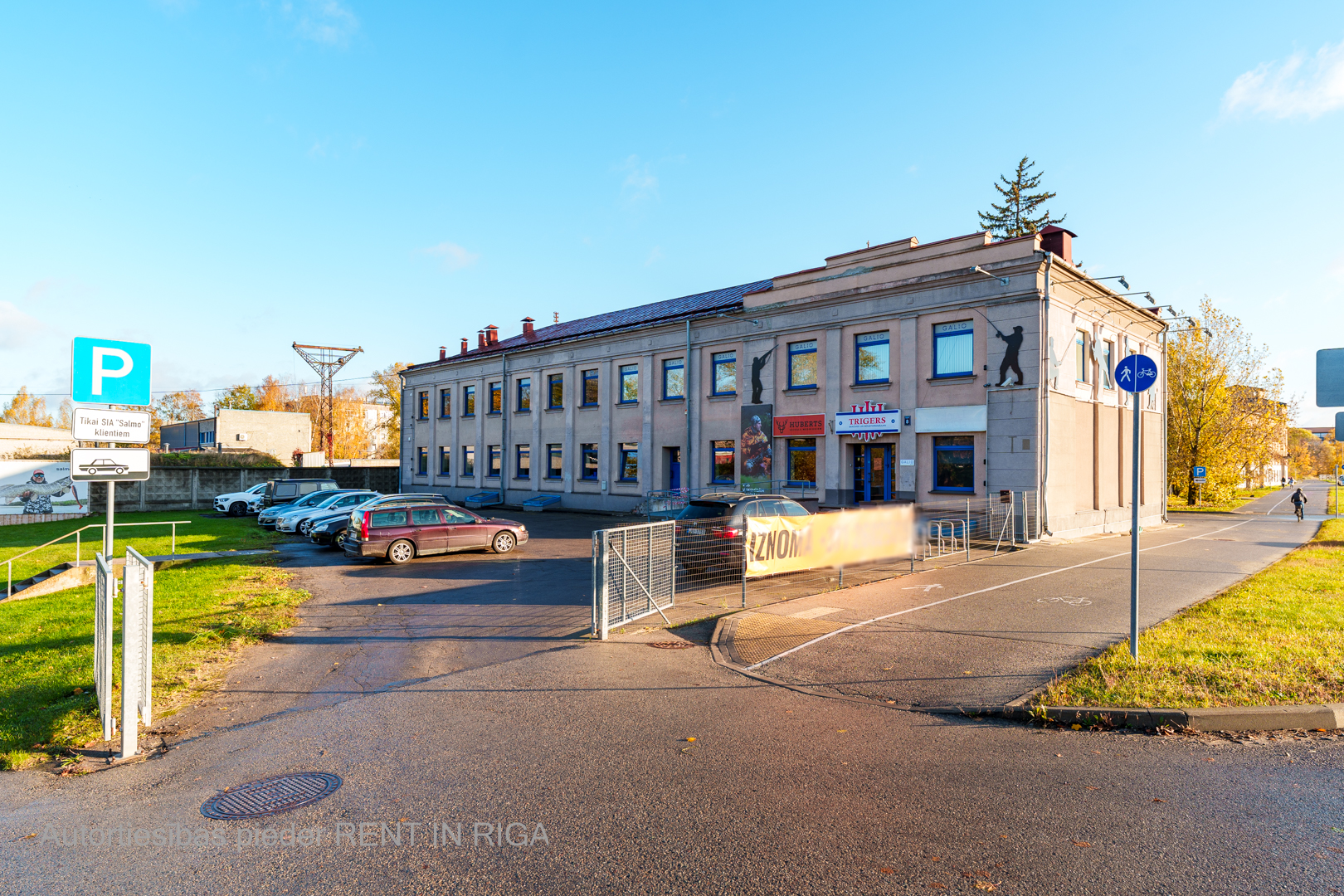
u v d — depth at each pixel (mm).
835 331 23047
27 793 4715
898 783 4602
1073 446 20672
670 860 3660
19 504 32906
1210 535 22828
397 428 79000
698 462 27625
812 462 23859
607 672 7395
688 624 9617
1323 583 11547
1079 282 20938
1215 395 42156
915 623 9172
